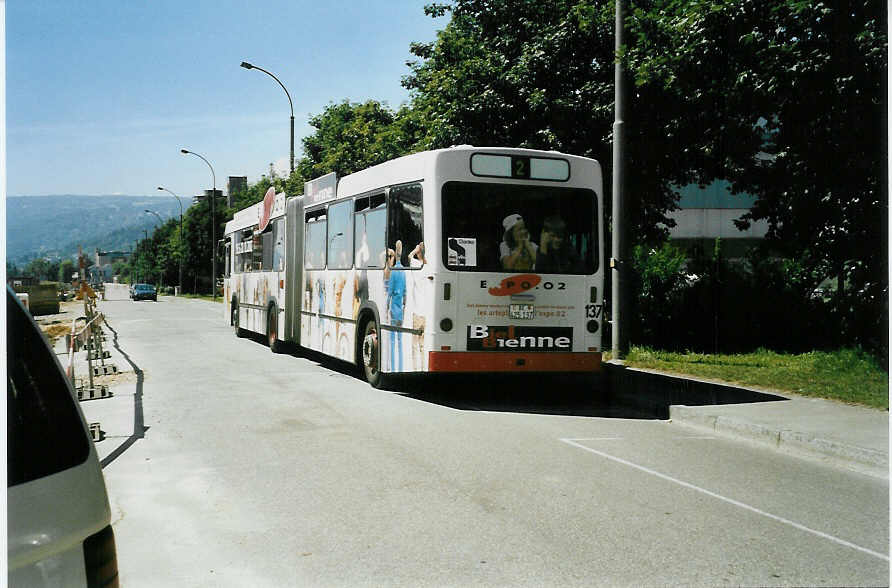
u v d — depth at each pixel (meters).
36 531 1.88
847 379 11.49
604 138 17.47
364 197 12.71
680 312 17.95
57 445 2.00
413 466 7.11
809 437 7.84
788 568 4.59
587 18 17.73
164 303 59.88
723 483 6.60
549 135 17.72
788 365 13.75
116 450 7.78
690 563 4.67
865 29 10.96
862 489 6.46
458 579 4.41
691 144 16.11
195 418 9.55
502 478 6.69
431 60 22.77
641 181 18.14
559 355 10.83
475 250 10.52
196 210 90.81
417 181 10.86
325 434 8.59
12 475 1.88
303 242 16.45
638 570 4.55
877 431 8.11
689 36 12.52
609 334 19.12
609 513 5.69
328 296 14.48
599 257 11.09
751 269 18.47
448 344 10.38
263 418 9.55
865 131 11.53
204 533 5.27
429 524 5.42
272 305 18.45
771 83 11.62
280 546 4.99
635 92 15.89
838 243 13.72
